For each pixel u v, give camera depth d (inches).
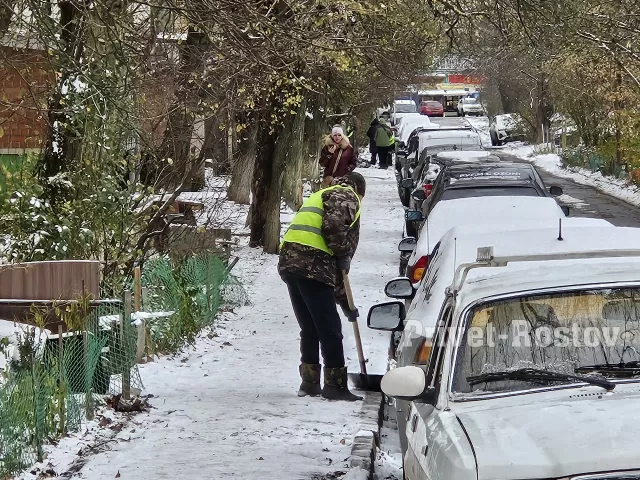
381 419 351.3
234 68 540.1
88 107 443.2
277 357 437.1
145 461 283.1
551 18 668.1
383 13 607.8
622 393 157.2
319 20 542.0
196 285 486.3
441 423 157.8
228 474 270.5
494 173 597.3
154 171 535.5
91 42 437.7
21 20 379.9
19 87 523.8
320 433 314.0
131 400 343.3
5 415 264.7
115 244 465.1
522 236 239.6
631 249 196.7
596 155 1724.9
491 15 683.4
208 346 461.7
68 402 310.2
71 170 469.4
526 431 143.8
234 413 338.3
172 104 521.7
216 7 386.3
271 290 637.3
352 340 465.4
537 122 2367.1
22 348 299.9
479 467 135.4
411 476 178.1
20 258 441.1
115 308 372.8
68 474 270.2
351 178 358.0
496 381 169.8
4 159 562.3
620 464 130.6
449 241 299.6
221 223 729.6
